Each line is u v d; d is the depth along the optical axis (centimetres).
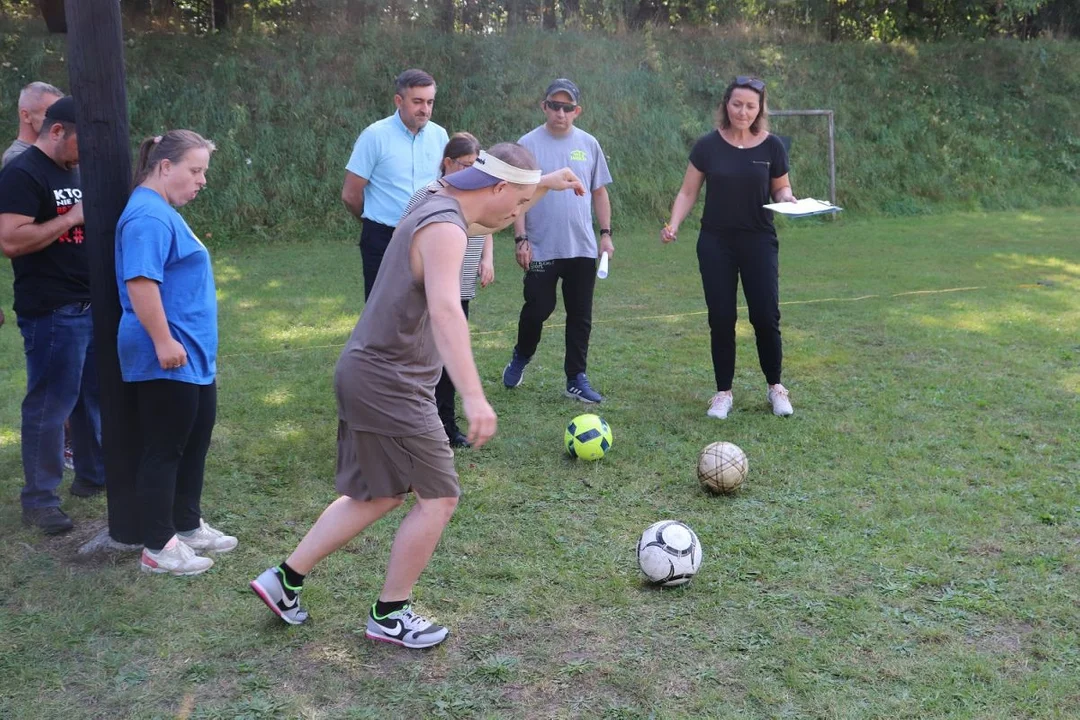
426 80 509
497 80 1683
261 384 652
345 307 933
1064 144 1942
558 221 597
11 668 303
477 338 804
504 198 296
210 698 289
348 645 320
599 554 391
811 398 620
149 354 353
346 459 314
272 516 434
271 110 1527
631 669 303
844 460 500
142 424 370
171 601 349
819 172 1731
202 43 1611
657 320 871
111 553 389
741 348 761
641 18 2084
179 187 354
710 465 450
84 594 353
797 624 332
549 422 573
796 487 464
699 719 276
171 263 354
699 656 311
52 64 1502
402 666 307
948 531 409
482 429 261
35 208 393
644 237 1443
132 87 1479
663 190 1588
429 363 303
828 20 2198
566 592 357
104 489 461
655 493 461
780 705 283
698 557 358
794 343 774
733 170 554
